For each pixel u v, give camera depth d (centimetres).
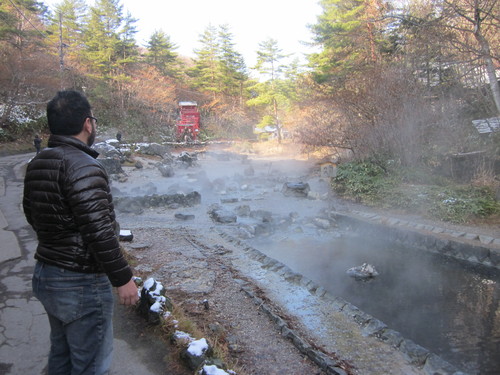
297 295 495
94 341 180
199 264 569
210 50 5306
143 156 2302
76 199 161
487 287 626
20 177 1407
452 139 1197
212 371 244
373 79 1350
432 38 1187
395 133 1198
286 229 930
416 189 1045
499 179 1041
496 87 1049
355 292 598
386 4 1775
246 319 406
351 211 1050
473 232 814
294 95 3334
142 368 267
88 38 3922
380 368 342
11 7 2883
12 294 394
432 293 601
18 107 2905
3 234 631
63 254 170
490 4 1074
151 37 4691
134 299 178
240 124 4969
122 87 3788
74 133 179
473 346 453
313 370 320
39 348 291
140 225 850
